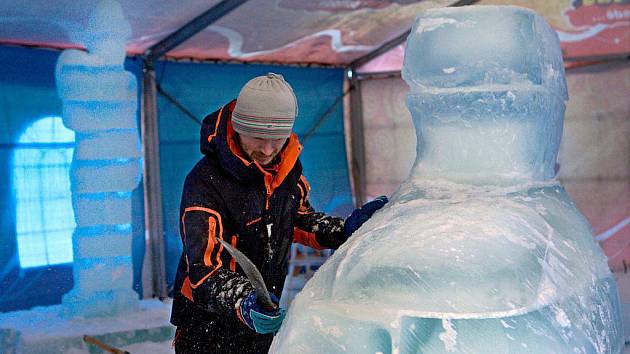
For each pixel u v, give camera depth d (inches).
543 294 37.4
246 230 73.3
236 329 77.4
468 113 46.8
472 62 47.0
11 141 227.1
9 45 226.4
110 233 219.5
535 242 40.1
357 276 38.0
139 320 208.2
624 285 247.3
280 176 74.5
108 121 221.0
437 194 45.3
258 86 68.7
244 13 229.1
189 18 224.4
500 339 35.0
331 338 35.5
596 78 299.9
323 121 313.3
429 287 36.2
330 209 315.0
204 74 272.8
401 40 285.4
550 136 49.3
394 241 39.4
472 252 37.6
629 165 299.0
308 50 287.1
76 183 217.9
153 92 256.2
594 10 268.5
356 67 318.0
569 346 36.9
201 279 64.6
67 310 213.8
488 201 43.2
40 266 231.3
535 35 48.6
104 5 202.5
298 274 203.6
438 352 34.5
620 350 44.9
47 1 193.0
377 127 326.0
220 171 72.0
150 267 256.8
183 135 265.7
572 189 309.4
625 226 300.0
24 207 229.1
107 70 220.5
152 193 255.6
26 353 181.8
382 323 35.1
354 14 248.2
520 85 46.6
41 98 232.5
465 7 49.1
